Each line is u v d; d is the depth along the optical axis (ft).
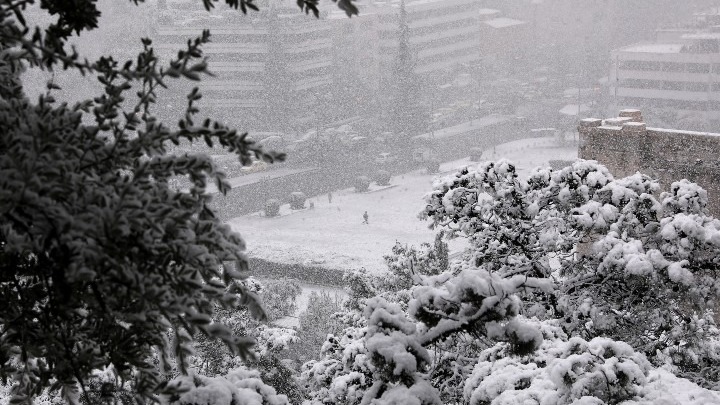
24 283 18.07
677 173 87.66
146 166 15.85
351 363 38.27
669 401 26.68
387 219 294.46
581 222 52.80
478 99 463.42
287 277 218.38
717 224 53.98
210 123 16.72
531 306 51.44
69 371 17.70
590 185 55.42
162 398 20.90
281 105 390.01
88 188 15.58
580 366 27.61
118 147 16.94
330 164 351.67
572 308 51.37
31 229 15.01
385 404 25.45
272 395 23.62
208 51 385.70
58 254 15.28
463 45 484.74
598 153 92.07
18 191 14.34
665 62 402.52
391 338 26.68
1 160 14.80
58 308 16.58
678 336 52.42
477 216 56.24
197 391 21.59
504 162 56.65
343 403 37.47
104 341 17.80
